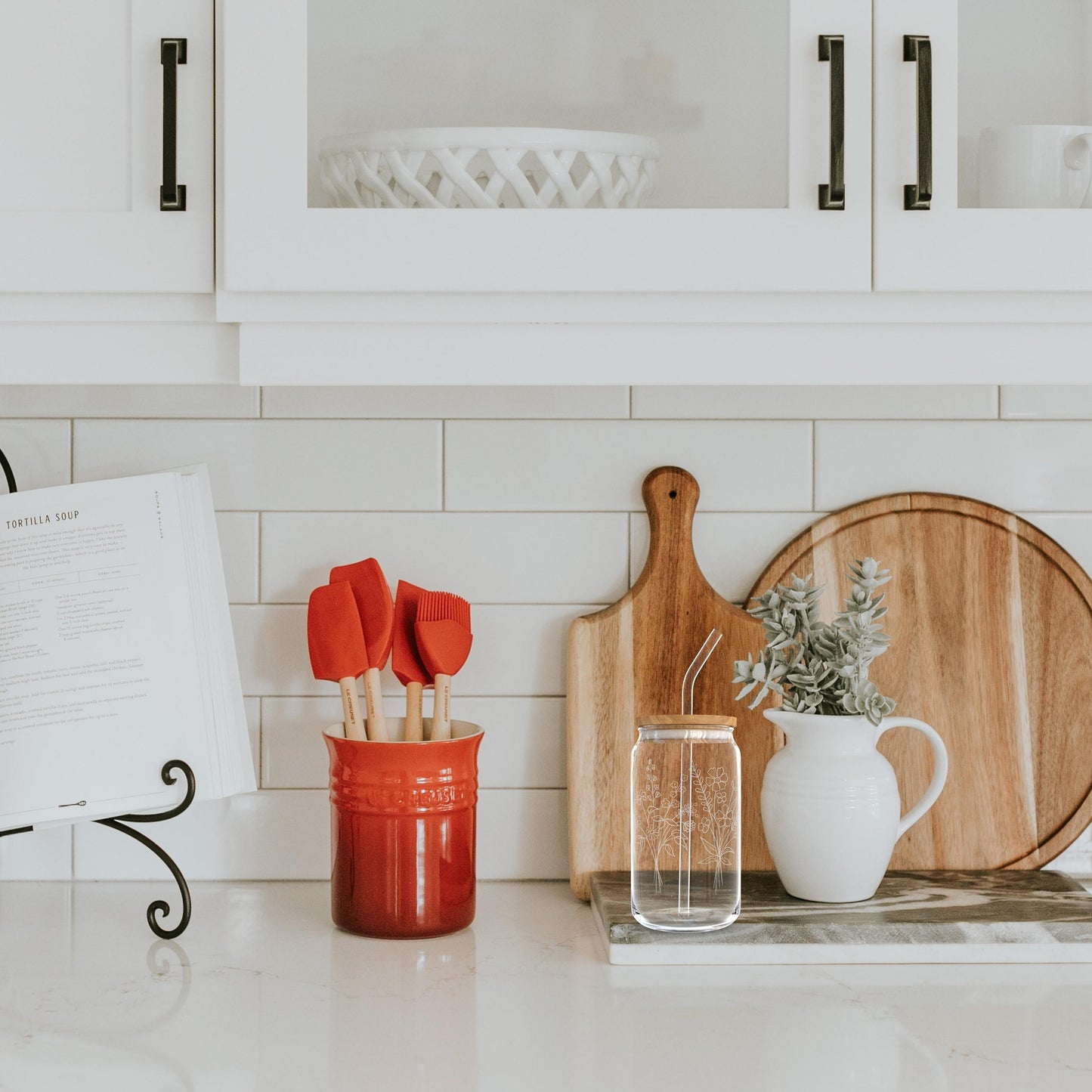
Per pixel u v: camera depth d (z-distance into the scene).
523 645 1.23
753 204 0.91
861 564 1.09
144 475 1.12
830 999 0.94
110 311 0.92
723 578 1.24
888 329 0.93
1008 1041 0.86
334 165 0.90
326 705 1.23
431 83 0.92
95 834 1.23
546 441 1.23
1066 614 1.23
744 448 1.24
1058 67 0.93
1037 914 1.05
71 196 0.90
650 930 1.01
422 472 1.23
